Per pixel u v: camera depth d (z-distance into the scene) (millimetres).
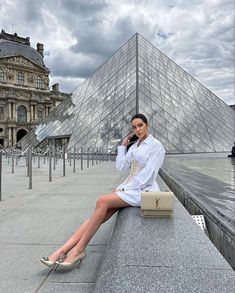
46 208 8328
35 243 5363
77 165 26812
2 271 4176
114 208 4566
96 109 40656
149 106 35719
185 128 35719
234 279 2508
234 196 9000
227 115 44594
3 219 7094
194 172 15602
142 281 2500
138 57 42812
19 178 16281
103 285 2533
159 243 3354
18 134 112312
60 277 3971
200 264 2805
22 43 123688
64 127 43875
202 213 6113
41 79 117562
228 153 34531
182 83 44688
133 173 4734
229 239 4453
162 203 4309
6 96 107938
